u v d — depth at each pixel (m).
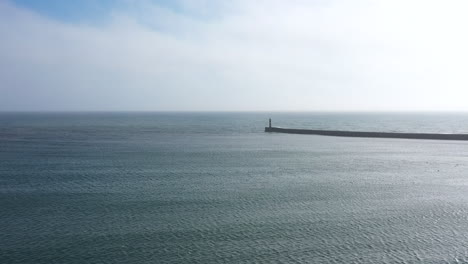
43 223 25.91
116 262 20.00
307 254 20.89
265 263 19.80
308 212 28.36
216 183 38.59
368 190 35.25
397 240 22.89
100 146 73.44
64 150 66.50
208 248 21.67
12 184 38.09
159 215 27.66
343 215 27.64
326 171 45.41
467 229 24.75
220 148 70.25
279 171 45.50
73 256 20.69
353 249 21.58
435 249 21.61
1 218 26.98
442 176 41.88
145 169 47.06
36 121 193.25
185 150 67.12
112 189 35.91
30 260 20.22
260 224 25.66
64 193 34.34
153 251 21.30
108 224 25.69
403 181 39.25
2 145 74.44
